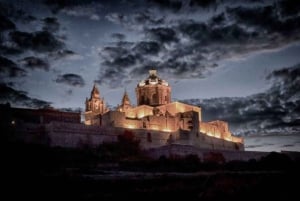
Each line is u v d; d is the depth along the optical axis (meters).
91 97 189.25
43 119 141.00
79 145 129.12
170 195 73.00
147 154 134.25
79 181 80.62
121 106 187.62
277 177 74.81
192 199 71.00
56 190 74.69
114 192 75.25
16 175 82.81
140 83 187.25
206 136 160.62
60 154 115.62
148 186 79.81
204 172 103.69
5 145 112.69
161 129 155.00
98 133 134.38
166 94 183.25
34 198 70.44
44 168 96.44
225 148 170.50
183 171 105.75
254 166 117.31
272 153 125.31
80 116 150.00
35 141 125.94
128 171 101.94
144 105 168.12
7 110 133.38
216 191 71.50
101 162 114.25
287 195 67.81
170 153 128.38
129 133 140.38
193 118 156.50
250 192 69.56
